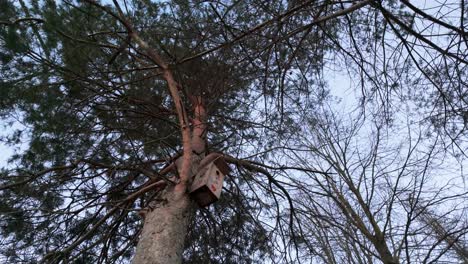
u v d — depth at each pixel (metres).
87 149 4.91
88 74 5.07
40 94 4.61
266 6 4.71
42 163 4.89
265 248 6.36
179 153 4.89
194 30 5.20
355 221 7.18
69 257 5.27
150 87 6.12
